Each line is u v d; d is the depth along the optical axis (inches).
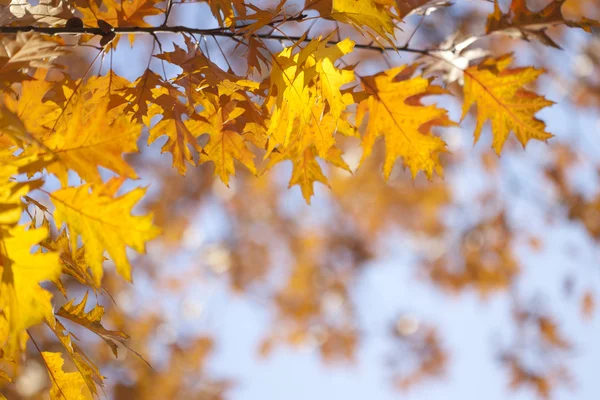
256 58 91.1
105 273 210.4
